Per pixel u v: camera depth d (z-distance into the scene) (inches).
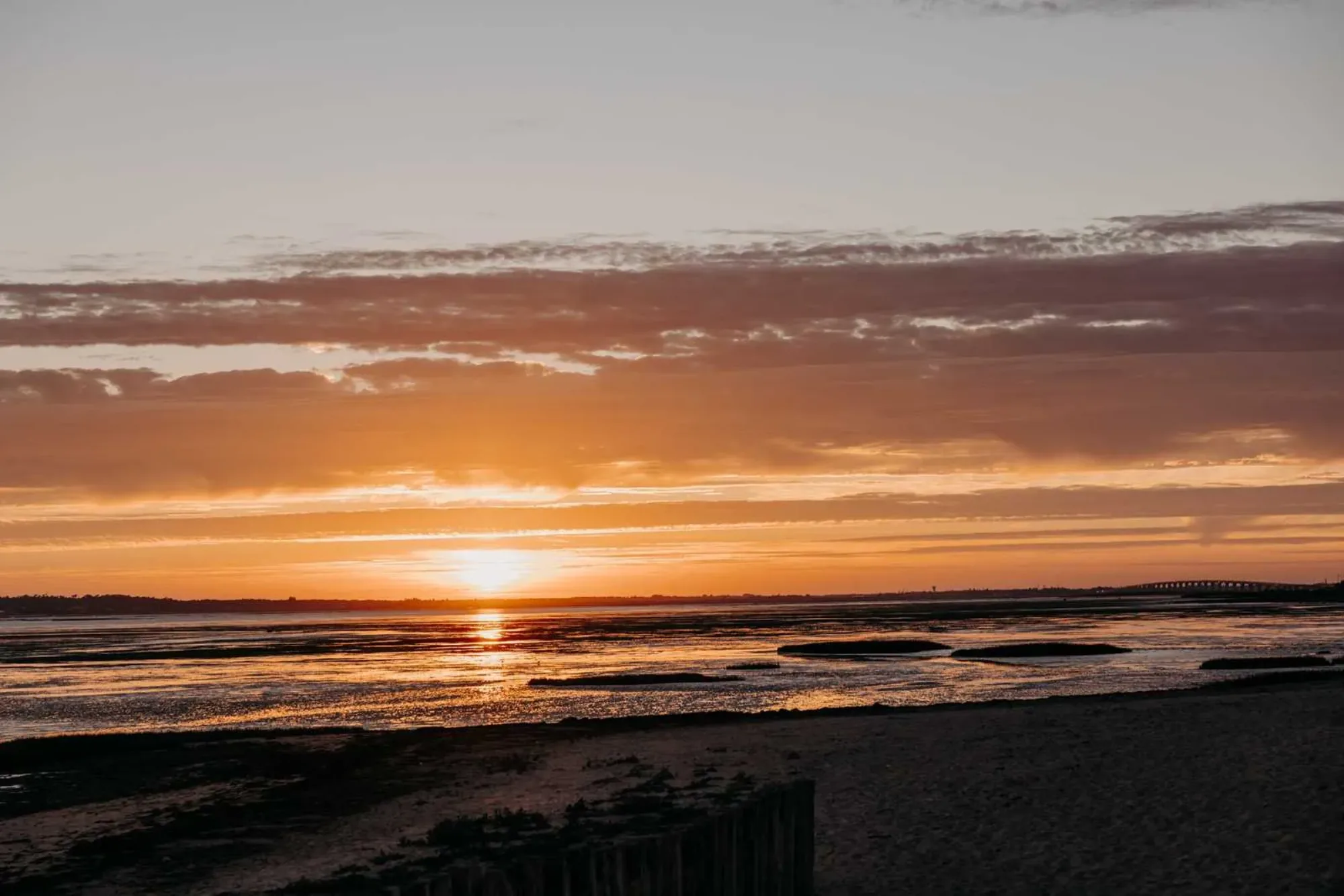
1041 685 2470.5
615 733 1521.9
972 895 755.4
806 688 2506.2
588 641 5152.6
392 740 1480.1
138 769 1298.0
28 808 1106.7
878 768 1142.3
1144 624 5792.3
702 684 2642.7
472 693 2527.1
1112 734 1248.8
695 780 968.3
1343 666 2773.1
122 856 891.4
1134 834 852.0
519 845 600.7
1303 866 760.3
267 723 2048.5
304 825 986.1
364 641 5536.4
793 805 751.1
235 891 709.9
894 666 3159.5
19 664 3809.1
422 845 647.1
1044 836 864.3
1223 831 840.9
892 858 836.0
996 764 1123.3
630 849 596.1
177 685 2874.0
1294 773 976.9
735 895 676.1
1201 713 1378.0
